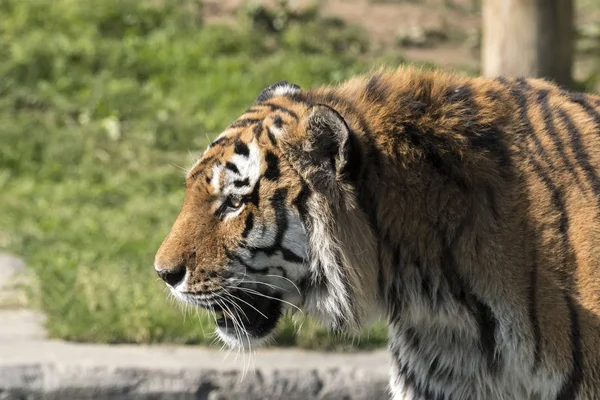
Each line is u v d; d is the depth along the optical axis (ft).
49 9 111.04
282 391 54.70
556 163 35.81
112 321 60.13
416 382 38.58
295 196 35.76
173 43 108.37
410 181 35.50
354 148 34.83
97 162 92.12
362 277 35.96
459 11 123.24
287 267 36.60
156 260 37.50
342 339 59.31
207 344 59.41
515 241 35.19
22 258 73.77
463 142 35.65
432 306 36.32
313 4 119.03
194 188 37.22
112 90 99.91
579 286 34.78
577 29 121.19
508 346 35.63
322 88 39.04
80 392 53.67
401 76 37.65
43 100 98.84
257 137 36.32
